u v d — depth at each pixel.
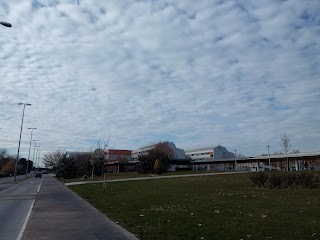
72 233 10.90
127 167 109.38
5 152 136.50
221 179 35.91
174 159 98.50
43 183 51.09
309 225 10.28
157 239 9.42
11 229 11.97
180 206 15.48
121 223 12.52
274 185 23.98
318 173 25.67
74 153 109.69
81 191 30.14
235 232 9.71
